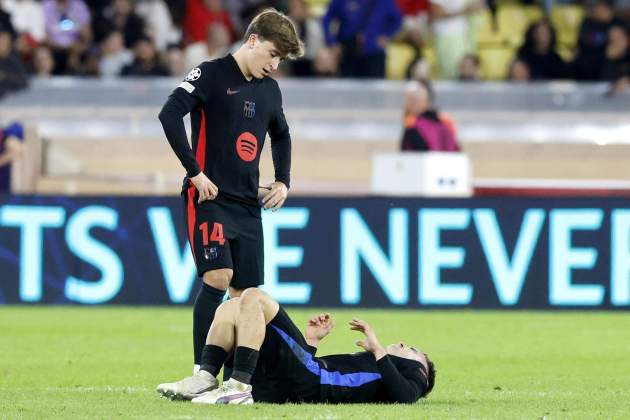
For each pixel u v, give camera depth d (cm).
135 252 5562
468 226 5512
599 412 2836
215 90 3009
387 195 5641
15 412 2733
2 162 6300
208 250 2992
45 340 4491
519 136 6819
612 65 7244
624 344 4516
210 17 7412
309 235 5512
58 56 7362
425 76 6912
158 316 5272
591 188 6362
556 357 4159
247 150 3033
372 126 6800
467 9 7475
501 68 7675
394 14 7112
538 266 5525
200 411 2630
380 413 2625
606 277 5531
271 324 2716
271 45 3009
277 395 2727
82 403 2891
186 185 3028
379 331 4825
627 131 6800
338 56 7106
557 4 8088
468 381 3562
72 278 5566
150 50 7100
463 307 5519
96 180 6456
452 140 5984
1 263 5566
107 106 6775
